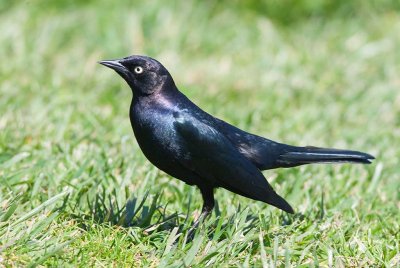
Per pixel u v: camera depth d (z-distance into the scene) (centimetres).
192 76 1662
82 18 1798
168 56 1716
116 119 1357
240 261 844
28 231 837
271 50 1781
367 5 1945
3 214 862
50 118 1299
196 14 1847
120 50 1719
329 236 920
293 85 1644
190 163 889
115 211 951
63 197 951
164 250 848
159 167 915
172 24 1803
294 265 847
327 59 1758
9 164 1043
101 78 1585
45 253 797
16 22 1745
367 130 1435
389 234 957
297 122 1445
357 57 1772
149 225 920
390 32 1855
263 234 886
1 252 791
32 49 1669
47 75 1577
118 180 1048
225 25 1847
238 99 1581
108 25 1775
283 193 1078
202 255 834
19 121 1254
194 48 1769
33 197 949
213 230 910
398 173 1210
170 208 997
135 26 1777
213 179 897
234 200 1038
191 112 900
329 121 1474
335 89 1642
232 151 897
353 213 1020
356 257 870
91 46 1725
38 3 1839
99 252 830
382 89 1611
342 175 1168
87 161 1049
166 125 886
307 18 1930
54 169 1062
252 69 1703
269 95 1587
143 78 893
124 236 859
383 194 1110
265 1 1917
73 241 830
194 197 1022
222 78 1658
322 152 952
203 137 885
